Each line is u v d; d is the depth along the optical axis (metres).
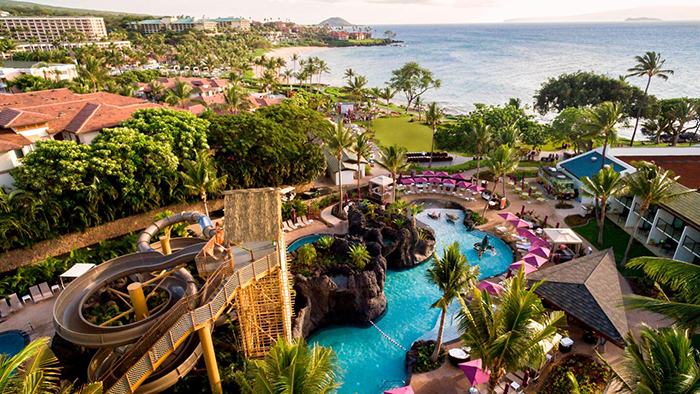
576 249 38.56
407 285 36.31
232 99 83.06
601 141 64.31
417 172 60.25
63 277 32.81
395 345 29.56
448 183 56.00
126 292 29.89
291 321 28.42
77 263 34.34
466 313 19.05
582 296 26.91
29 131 48.84
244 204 23.38
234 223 22.58
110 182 39.50
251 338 25.67
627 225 42.78
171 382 22.30
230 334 27.69
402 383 26.02
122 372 19.34
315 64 158.50
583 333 27.89
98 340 19.39
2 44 146.75
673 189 38.53
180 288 25.09
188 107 91.06
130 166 38.91
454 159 70.56
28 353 12.34
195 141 44.66
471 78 183.00
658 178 32.59
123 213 41.16
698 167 47.06
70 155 36.06
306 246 34.69
